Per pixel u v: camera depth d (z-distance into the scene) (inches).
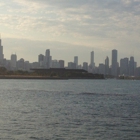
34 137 1392.7
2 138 1370.6
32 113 2140.7
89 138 1396.4
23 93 4419.3
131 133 1510.8
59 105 2753.4
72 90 5433.1
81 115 2073.1
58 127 1614.2
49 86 6968.5
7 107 2519.7
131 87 7372.1
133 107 2664.9
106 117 1996.8
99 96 4035.4
